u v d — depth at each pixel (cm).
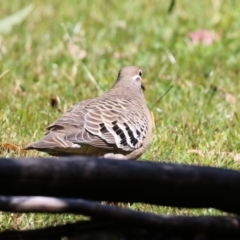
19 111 1298
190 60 1684
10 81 1514
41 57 1659
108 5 2098
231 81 1571
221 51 1741
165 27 1902
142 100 1153
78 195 701
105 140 1016
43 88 1466
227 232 696
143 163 702
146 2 2120
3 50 1681
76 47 1695
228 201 707
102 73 1582
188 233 695
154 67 1625
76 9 2066
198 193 703
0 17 1942
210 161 1109
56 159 698
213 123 1281
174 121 1291
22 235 705
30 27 1902
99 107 1060
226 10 2027
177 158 1115
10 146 1118
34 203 684
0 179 685
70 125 1014
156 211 944
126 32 1856
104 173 692
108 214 685
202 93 1449
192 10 2055
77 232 704
